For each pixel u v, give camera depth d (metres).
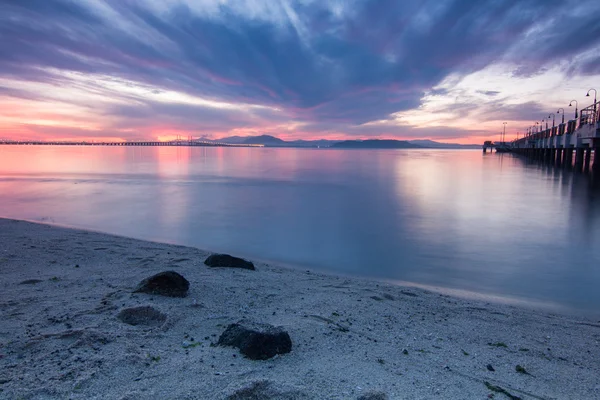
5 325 4.38
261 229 13.61
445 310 5.97
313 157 92.44
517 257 10.41
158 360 3.70
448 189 26.84
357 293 6.48
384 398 3.17
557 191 25.95
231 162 63.19
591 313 6.66
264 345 3.85
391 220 15.59
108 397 3.04
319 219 15.70
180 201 20.19
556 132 57.56
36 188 24.91
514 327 5.41
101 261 7.59
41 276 6.41
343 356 4.02
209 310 5.11
